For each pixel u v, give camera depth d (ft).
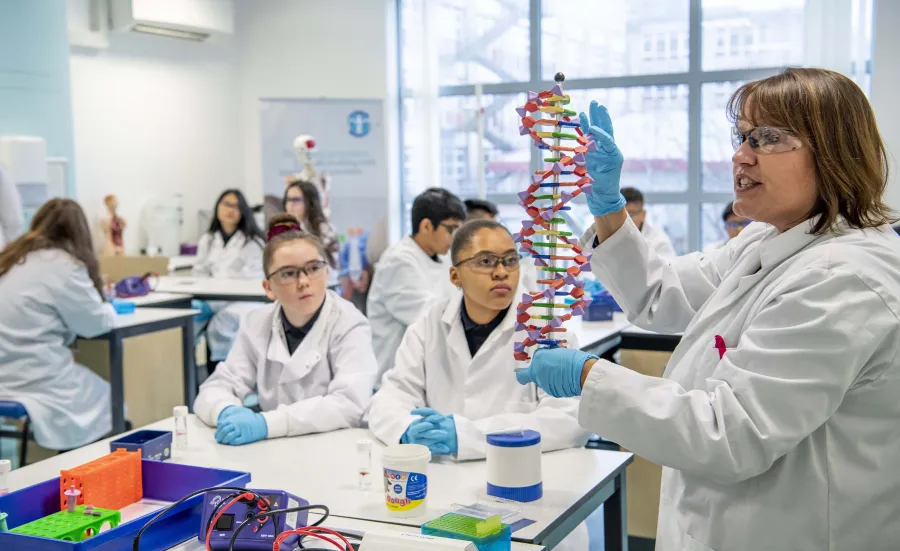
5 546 4.09
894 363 3.88
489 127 22.43
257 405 8.89
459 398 6.64
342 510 4.92
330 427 6.87
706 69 20.48
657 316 5.33
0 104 16.42
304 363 7.46
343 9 22.88
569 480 5.37
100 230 20.71
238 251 19.39
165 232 21.84
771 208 4.17
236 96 23.95
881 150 4.12
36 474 5.74
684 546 4.48
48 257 11.29
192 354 13.48
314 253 7.42
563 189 4.80
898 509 4.02
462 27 22.40
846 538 4.04
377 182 21.06
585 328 11.09
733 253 5.16
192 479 5.09
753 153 4.12
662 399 4.16
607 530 5.90
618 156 4.87
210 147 23.36
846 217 4.13
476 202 13.20
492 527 4.13
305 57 23.30
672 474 4.79
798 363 3.83
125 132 21.27
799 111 3.98
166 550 4.33
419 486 4.80
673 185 20.99
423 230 11.73
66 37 17.44
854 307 3.80
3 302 11.10
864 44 18.35
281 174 21.04
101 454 6.18
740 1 20.02
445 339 6.82
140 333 12.36
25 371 11.13
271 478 5.56
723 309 4.54
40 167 16.30
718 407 3.97
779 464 4.11
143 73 21.65
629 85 20.94
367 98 20.98
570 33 21.52
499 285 6.38
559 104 4.69
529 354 4.81
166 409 13.93
